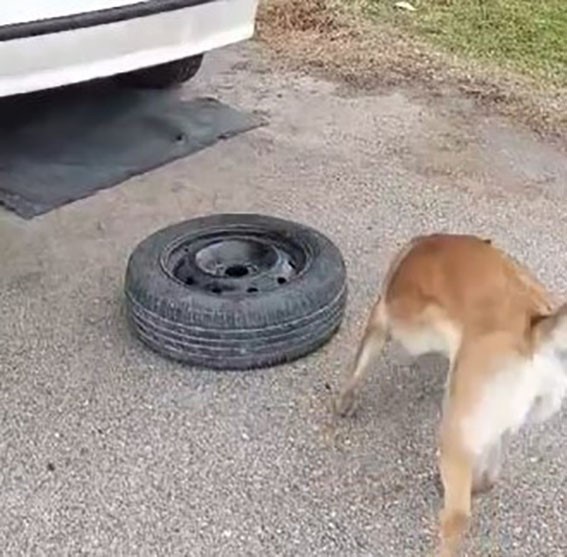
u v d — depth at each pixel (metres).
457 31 5.51
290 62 5.02
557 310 2.27
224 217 3.38
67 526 2.48
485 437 2.27
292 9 5.55
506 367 2.25
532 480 2.67
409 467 2.70
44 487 2.59
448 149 4.33
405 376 3.02
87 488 2.59
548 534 2.52
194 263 3.16
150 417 2.83
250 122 4.43
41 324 3.16
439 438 2.52
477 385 2.26
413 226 3.78
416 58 5.13
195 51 3.73
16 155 4.04
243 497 2.58
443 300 2.47
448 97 4.77
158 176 4.00
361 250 3.61
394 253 3.60
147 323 3.00
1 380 2.94
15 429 2.77
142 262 3.10
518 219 3.85
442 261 2.54
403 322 2.61
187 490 2.60
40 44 3.28
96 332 3.14
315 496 2.60
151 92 4.59
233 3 3.78
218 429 2.80
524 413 2.27
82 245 3.56
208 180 4.00
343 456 2.73
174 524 2.50
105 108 4.43
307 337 3.02
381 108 4.63
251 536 2.47
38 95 4.43
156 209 3.79
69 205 3.77
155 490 2.59
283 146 4.28
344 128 4.45
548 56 5.26
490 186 4.07
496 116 4.62
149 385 2.94
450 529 2.29
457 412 2.27
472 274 2.47
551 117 4.62
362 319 3.25
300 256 3.20
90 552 2.41
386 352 3.08
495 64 5.13
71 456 2.69
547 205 3.96
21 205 3.74
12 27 3.20
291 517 2.53
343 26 5.43
